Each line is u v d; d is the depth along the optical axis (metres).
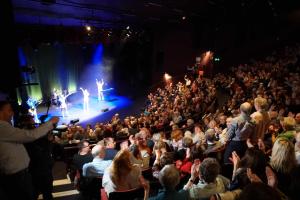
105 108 23.27
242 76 19.73
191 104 16.94
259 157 3.04
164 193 3.22
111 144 7.03
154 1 16.30
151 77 27.62
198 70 24.38
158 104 20.73
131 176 3.86
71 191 6.17
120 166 3.82
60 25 18.30
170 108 17.81
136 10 18.23
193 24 23.81
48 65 26.14
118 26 21.66
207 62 24.23
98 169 4.80
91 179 4.82
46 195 4.40
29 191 3.46
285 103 11.66
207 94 18.48
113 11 17.73
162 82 26.69
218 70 24.38
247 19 22.75
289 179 2.90
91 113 22.69
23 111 6.64
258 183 1.74
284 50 22.94
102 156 4.93
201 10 19.92
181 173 4.81
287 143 3.03
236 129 4.57
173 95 21.83
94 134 11.41
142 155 5.98
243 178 3.03
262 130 4.79
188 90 20.86
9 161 3.25
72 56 27.50
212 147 5.64
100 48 28.38
